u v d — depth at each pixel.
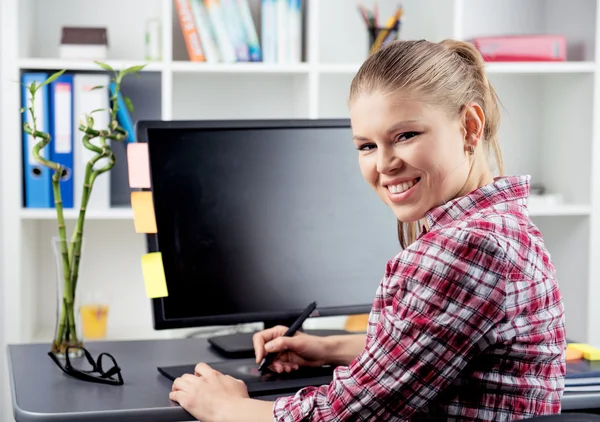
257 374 1.46
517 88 3.05
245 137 1.65
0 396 2.60
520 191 1.19
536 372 1.11
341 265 1.70
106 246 2.88
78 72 2.66
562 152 2.92
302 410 1.14
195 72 2.77
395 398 1.08
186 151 1.61
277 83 2.91
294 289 1.66
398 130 1.12
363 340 1.58
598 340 2.77
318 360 1.53
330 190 1.70
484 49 2.71
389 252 1.74
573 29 2.85
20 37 2.53
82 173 2.54
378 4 2.94
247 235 1.64
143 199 1.56
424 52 1.15
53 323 2.87
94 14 2.80
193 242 1.59
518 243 1.09
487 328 1.05
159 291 1.53
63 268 1.58
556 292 1.16
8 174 2.50
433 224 1.16
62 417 1.22
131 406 1.26
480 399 1.09
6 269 2.52
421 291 1.06
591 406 1.39
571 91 2.85
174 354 1.63
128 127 2.57
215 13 2.62
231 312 1.61
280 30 2.66
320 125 1.70
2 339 2.56
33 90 1.61
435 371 1.06
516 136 3.06
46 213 2.52
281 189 1.67
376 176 1.19
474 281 1.04
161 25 2.74
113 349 1.67
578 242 2.82
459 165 1.16
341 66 2.66
